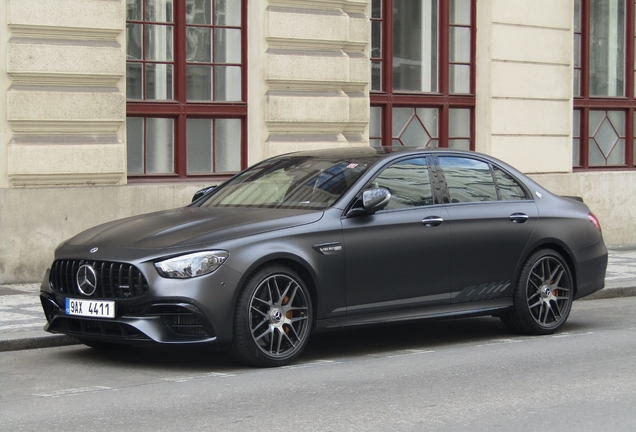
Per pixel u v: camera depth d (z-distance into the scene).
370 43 16.27
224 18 14.77
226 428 6.22
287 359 8.34
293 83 14.84
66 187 13.05
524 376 7.89
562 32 18.03
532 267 9.87
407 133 16.78
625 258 16.41
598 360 8.59
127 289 8.02
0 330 9.59
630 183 18.92
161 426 6.27
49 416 6.57
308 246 8.39
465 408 6.76
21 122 12.75
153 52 14.24
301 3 14.88
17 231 12.77
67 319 8.42
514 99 17.50
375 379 7.78
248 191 9.47
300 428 6.21
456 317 9.38
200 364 8.46
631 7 19.50
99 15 13.14
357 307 8.73
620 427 6.25
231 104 14.76
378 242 8.80
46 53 12.81
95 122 13.23
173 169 14.40
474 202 9.60
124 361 8.62
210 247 7.99
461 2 17.30
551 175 17.89
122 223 8.96
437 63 17.09
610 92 19.33
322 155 9.77
